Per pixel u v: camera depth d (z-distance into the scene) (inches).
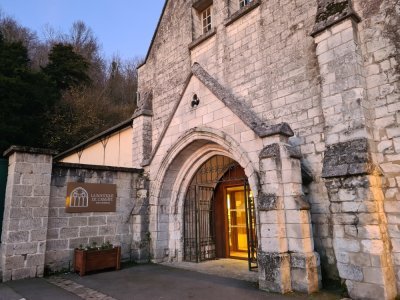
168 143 362.3
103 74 1514.5
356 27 236.8
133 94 1411.2
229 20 355.9
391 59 219.1
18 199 275.7
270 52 308.8
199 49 394.9
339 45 236.2
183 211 377.7
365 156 206.2
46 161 296.4
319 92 262.2
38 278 273.7
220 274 287.0
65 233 308.7
